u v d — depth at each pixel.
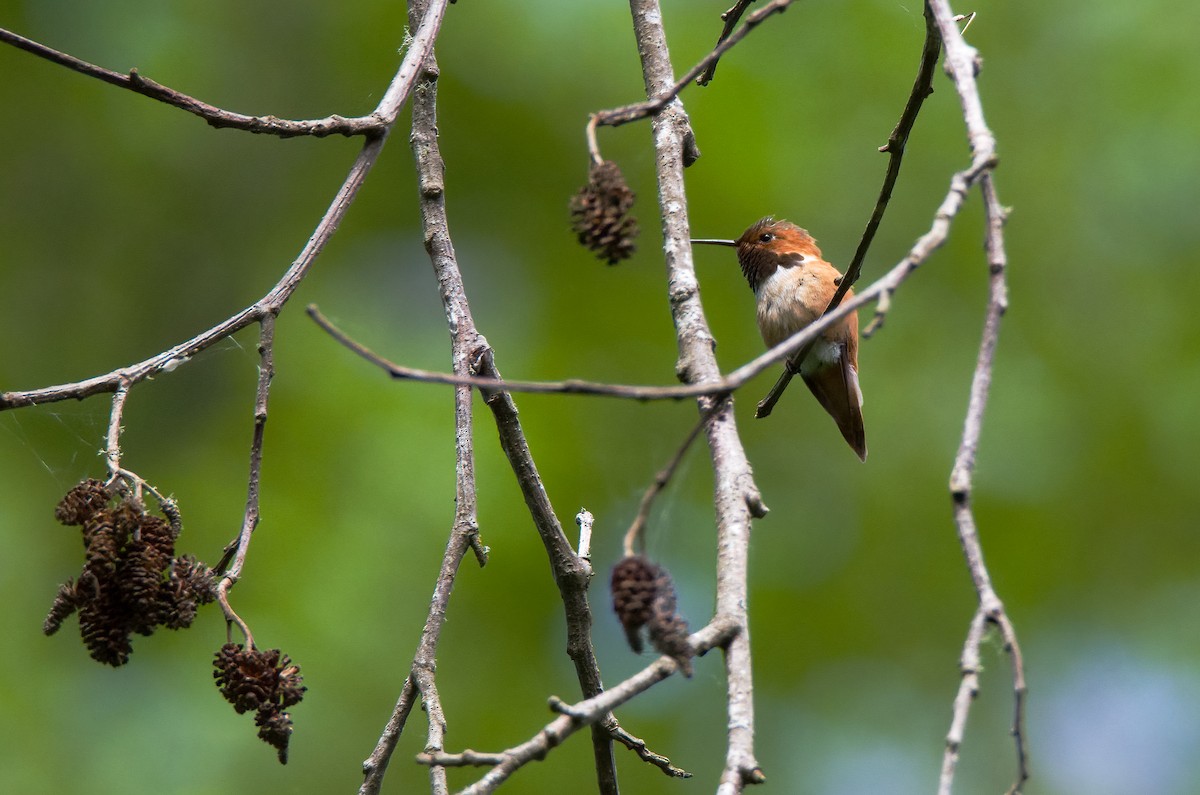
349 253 14.73
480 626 11.42
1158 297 14.77
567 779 11.62
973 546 2.96
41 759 9.62
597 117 3.80
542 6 14.12
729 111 13.61
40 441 13.09
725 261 13.91
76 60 4.12
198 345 4.32
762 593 13.56
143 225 14.88
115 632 3.79
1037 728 13.77
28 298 14.45
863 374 14.48
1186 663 13.88
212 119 4.37
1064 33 14.91
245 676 3.95
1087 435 14.43
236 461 12.21
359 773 9.96
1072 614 14.27
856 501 14.05
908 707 13.45
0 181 14.48
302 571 10.81
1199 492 14.15
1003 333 14.70
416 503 11.28
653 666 3.31
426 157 5.76
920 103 4.87
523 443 5.18
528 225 14.65
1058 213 14.81
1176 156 14.10
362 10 14.53
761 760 12.97
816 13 14.62
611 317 14.26
